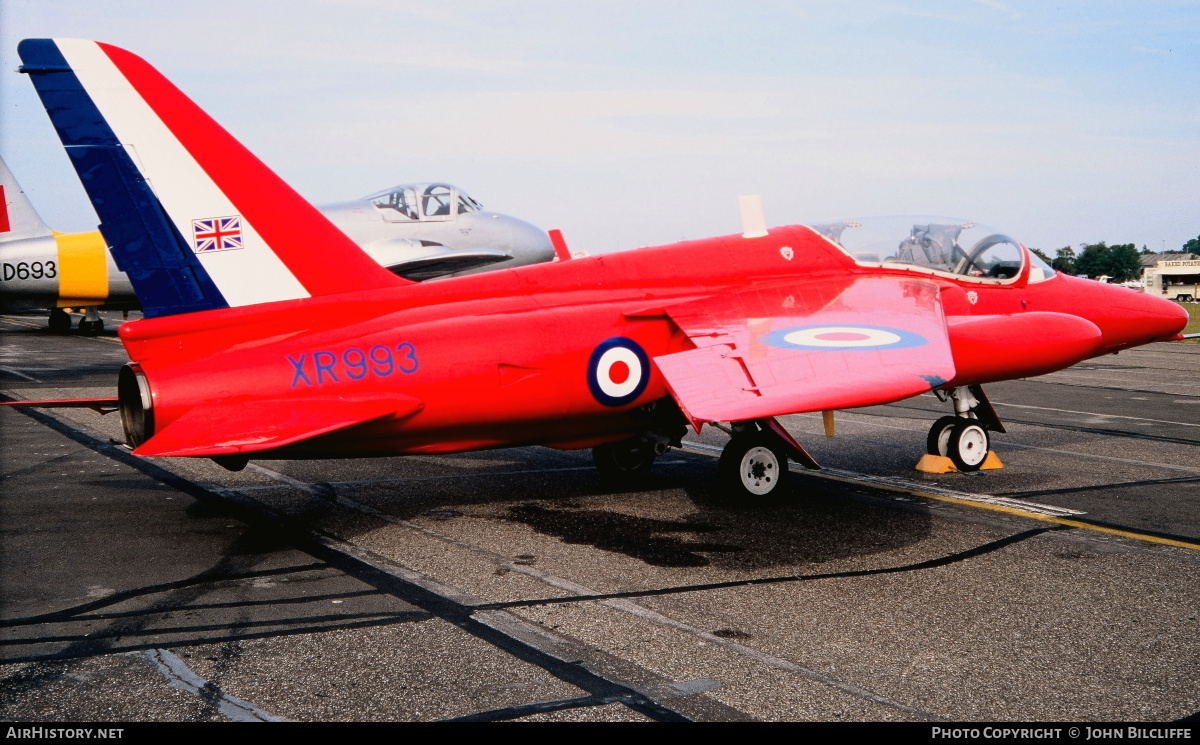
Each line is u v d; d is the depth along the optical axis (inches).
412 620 193.9
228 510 295.4
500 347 279.4
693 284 325.1
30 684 160.6
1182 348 1147.9
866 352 277.9
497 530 271.4
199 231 254.7
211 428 228.1
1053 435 457.7
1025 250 376.2
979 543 258.4
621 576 226.1
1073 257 5044.3
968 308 355.6
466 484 339.6
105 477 347.3
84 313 1261.1
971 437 360.8
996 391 656.4
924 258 357.7
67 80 243.3
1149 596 213.0
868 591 215.3
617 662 171.9
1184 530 273.3
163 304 252.1
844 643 182.2
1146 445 428.5
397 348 266.4
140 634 184.9
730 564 237.0
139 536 262.2
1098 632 189.8
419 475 356.8
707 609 201.9
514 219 836.0
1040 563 239.1
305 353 256.7
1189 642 184.7
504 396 281.9
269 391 250.2
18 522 278.1
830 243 349.1
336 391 256.7
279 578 223.1
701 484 341.4
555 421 301.0
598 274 315.9
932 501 311.9
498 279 302.2
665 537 263.9
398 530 271.0
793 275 338.3
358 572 228.5
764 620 195.2
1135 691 161.2
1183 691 161.5
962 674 167.6
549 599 208.2
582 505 305.6
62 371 724.7
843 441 441.7
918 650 179.0
